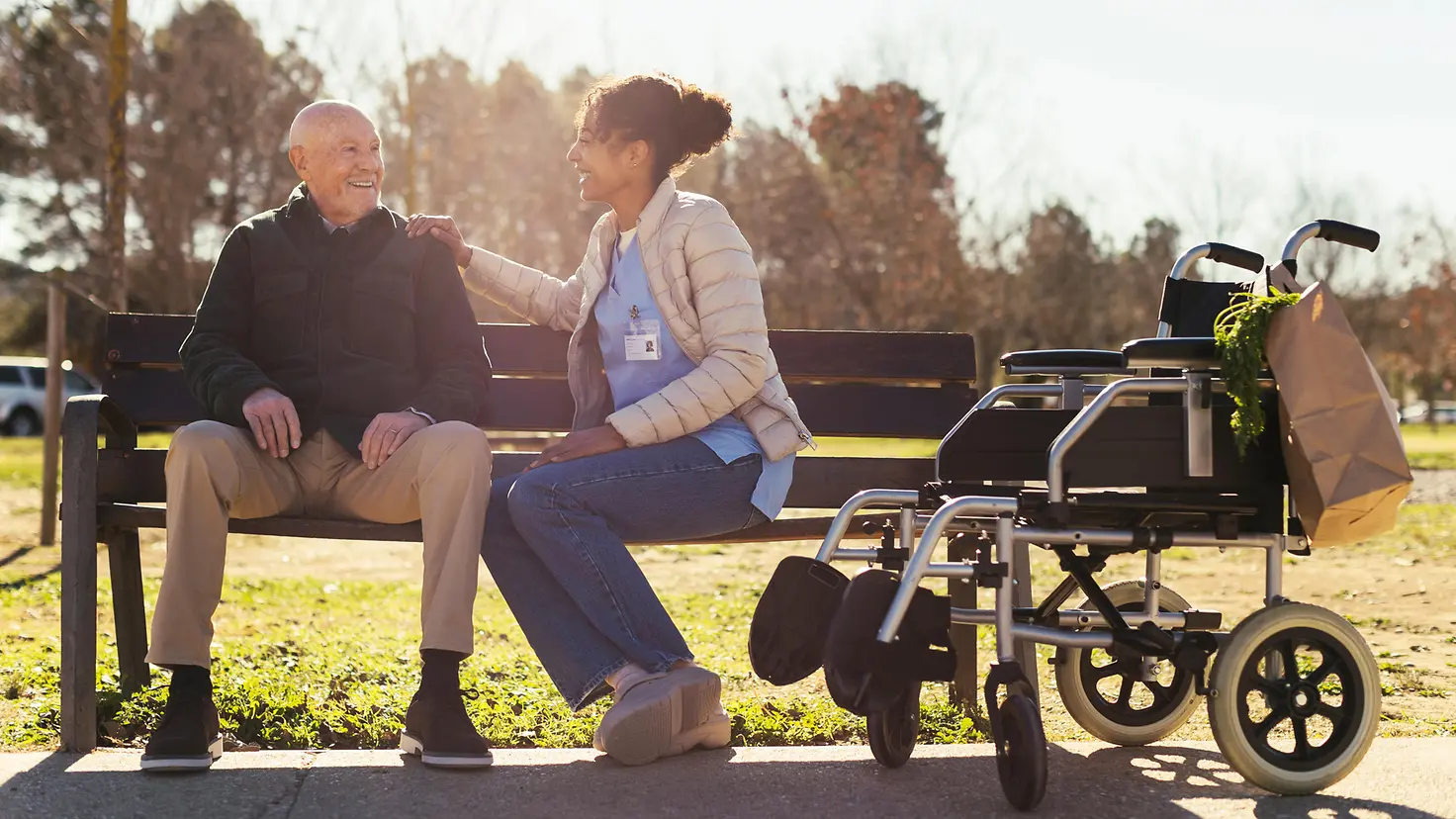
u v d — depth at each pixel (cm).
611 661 285
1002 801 259
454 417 304
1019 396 344
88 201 2467
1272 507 275
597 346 328
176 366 361
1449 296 4672
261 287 310
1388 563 799
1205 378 266
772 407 310
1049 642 267
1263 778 260
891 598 253
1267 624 260
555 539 285
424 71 1942
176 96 2652
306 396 304
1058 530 267
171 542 276
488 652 456
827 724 331
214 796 256
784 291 3241
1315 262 4591
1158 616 289
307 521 303
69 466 298
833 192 3194
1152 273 4269
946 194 3272
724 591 667
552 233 2914
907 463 347
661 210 311
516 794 260
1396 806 256
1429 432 4644
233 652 430
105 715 320
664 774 276
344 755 288
